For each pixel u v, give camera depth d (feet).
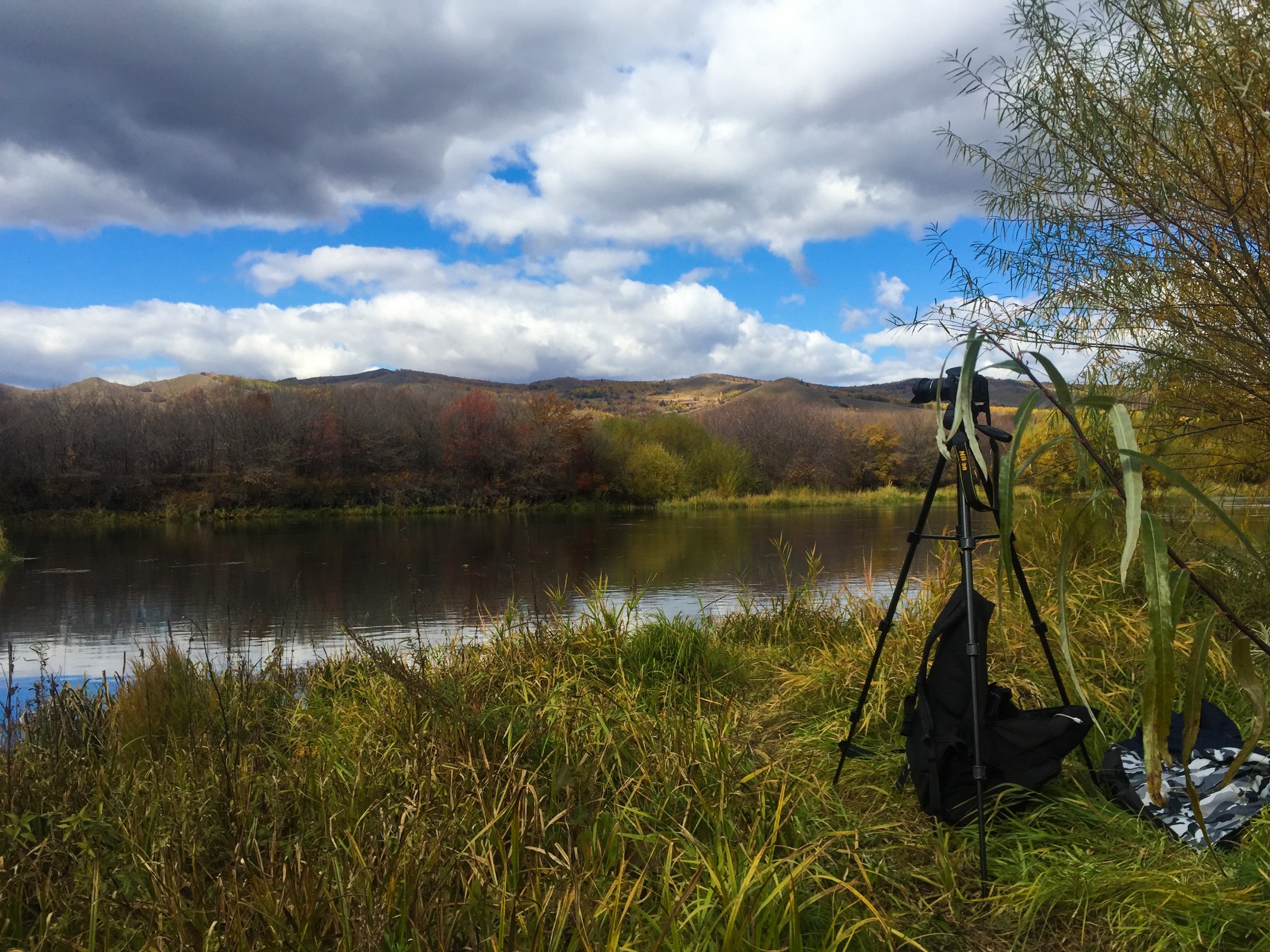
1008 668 12.76
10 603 38.24
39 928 7.63
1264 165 10.32
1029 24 11.73
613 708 12.76
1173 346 12.41
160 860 8.16
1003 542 5.93
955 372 9.69
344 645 26.32
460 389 156.04
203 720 14.33
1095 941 7.31
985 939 7.43
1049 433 14.24
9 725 12.00
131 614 35.01
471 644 18.02
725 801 9.41
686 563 49.65
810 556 23.29
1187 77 10.48
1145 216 11.89
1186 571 5.18
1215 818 8.66
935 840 8.95
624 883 7.86
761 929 6.59
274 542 70.18
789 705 14.14
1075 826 9.16
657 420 158.61
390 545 66.13
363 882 7.02
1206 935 7.02
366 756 10.79
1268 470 15.10
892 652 14.08
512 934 6.76
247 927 6.89
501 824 8.73
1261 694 5.12
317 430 115.75
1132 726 11.16
